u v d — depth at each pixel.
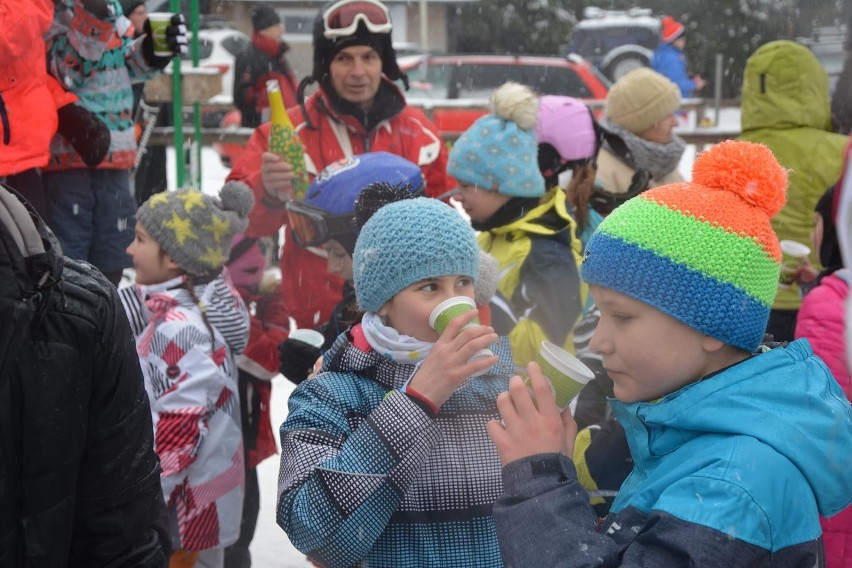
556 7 21.95
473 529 2.00
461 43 21.83
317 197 3.08
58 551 1.60
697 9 20.00
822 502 1.53
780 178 1.64
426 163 4.12
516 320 3.01
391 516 1.95
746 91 4.96
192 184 5.26
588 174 3.54
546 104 3.62
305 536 1.90
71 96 3.88
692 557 1.39
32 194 3.68
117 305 1.68
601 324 1.67
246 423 3.50
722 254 1.58
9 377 1.51
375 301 2.12
